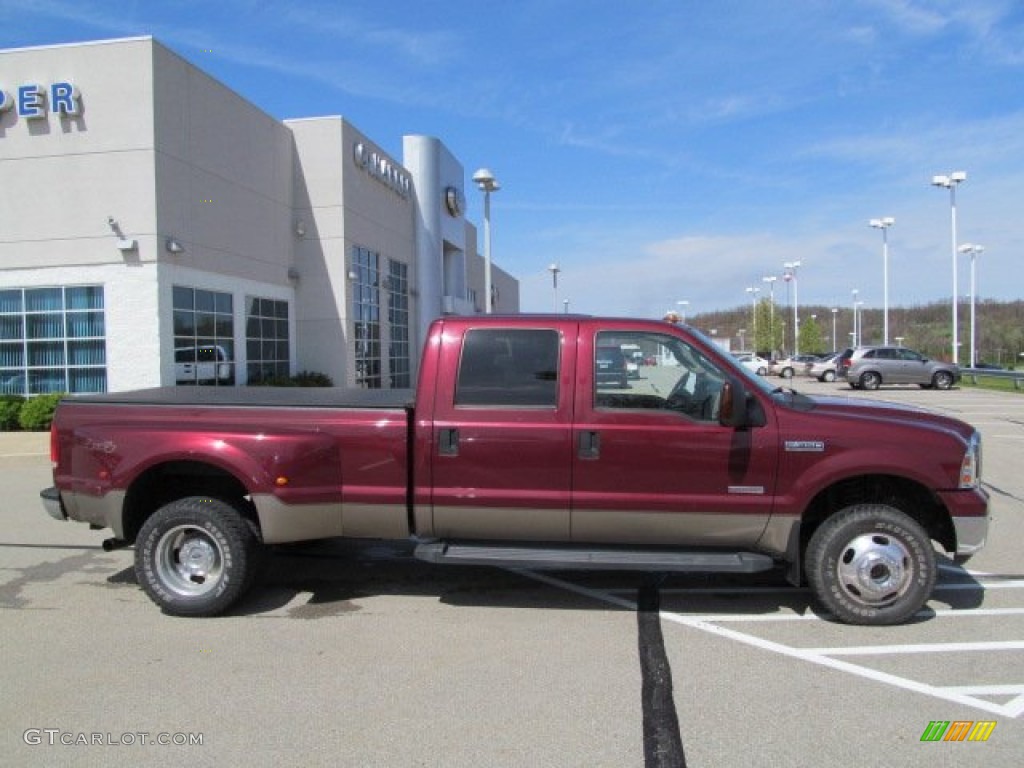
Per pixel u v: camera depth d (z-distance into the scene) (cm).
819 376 4259
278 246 2206
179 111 1705
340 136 2288
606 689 423
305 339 2328
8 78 1641
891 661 462
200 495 579
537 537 548
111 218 1623
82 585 623
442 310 3309
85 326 1648
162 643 496
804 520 550
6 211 1658
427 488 542
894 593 514
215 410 561
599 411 528
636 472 525
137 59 1605
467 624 531
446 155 3491
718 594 598
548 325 542
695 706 402
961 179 3838
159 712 398
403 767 344
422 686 429
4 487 1067
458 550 539
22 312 1670
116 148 1619
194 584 553
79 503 568
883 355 3325
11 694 421
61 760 352
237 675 445
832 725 381
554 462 529
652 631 516
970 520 512
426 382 545
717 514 523
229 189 1928
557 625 528
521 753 355
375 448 545
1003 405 2412
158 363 1625
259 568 561
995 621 530
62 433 573
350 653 478
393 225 2862
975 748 360
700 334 548
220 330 1883
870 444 512
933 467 510
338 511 552
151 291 1622
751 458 517
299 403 564
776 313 9300
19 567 676
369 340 2583
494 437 533
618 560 520
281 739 370
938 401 2598
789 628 520
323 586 620
